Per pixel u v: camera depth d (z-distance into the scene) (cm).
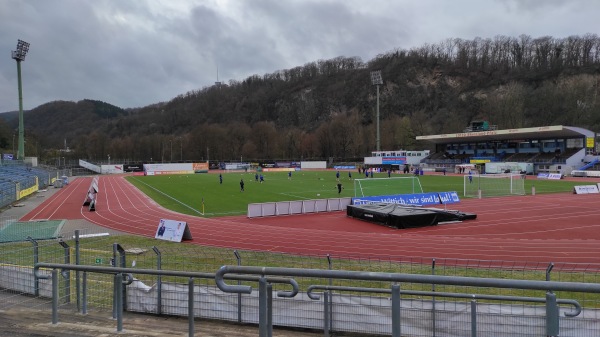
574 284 356
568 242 2173
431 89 18575
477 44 19488
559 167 7550
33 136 15188
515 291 1234
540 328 766
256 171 9475
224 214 3256
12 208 3562
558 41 17238
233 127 16350
